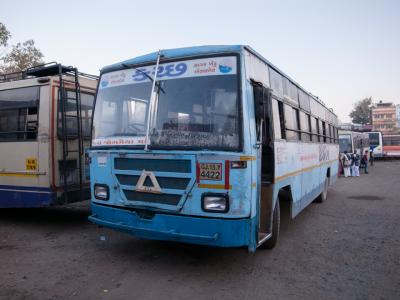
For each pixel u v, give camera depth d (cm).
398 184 1788
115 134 539
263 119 493
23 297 431
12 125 788
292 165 687
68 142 766
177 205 472
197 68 498
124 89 547
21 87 775
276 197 570
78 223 829
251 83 497
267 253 613
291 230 790
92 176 565
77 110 759
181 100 494
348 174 2245
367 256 608
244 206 451
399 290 468
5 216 906
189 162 465
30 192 756
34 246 643
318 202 1172
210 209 454
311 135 911
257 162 485
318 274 521
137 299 428
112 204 533
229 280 491
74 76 786
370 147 3903
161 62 523
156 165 488
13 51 2284
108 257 579
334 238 725
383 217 944
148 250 614
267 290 461
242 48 485
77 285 467
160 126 497
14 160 780
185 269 527
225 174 449
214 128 468
